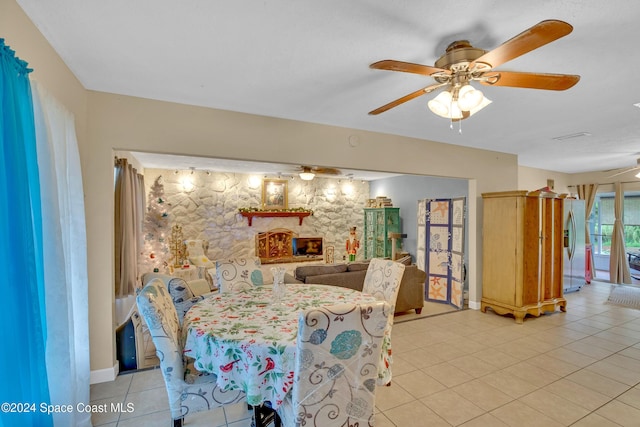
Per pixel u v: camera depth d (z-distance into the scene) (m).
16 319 1.19
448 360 2.96
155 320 1.66
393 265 2.63
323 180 7.82
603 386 2.52
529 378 2.64
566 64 2.06
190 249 5.90
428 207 5.24
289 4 1.49
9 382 1.15
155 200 5.78
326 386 1.38
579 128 3.54
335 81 2.35
